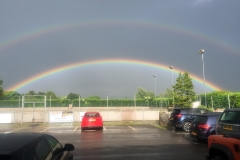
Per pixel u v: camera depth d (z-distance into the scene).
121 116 30.45
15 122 28.66
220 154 6.28
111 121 29.59
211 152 6.57
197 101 29.58
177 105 29.27
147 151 10.88
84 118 20.64
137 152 10.66
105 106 48.03
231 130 7.44
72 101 46.62
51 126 24.66
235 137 6.01
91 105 47.81
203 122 12.84
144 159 9.29
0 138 4.37
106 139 14.80
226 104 25.61
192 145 12.43
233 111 7.66
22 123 27.83
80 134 17.61
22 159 3.57
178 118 18.69
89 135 16.94
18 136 4.57
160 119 25.89
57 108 42.91
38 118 29.41
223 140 5.99
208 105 28.81
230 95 25.08
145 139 14.69
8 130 21.34
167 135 16.59
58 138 15.45
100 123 20.55
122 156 9.84
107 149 11.43
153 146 12.17
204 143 13.05
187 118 18.50
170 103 35.03
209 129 12.56
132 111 30.81
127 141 13.91
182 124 18.44
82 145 12.62
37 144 4.32
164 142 13.47
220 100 26.59
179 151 10.83
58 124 26.62
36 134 4.96
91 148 11.73
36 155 4.01
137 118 30.73
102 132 18.72
